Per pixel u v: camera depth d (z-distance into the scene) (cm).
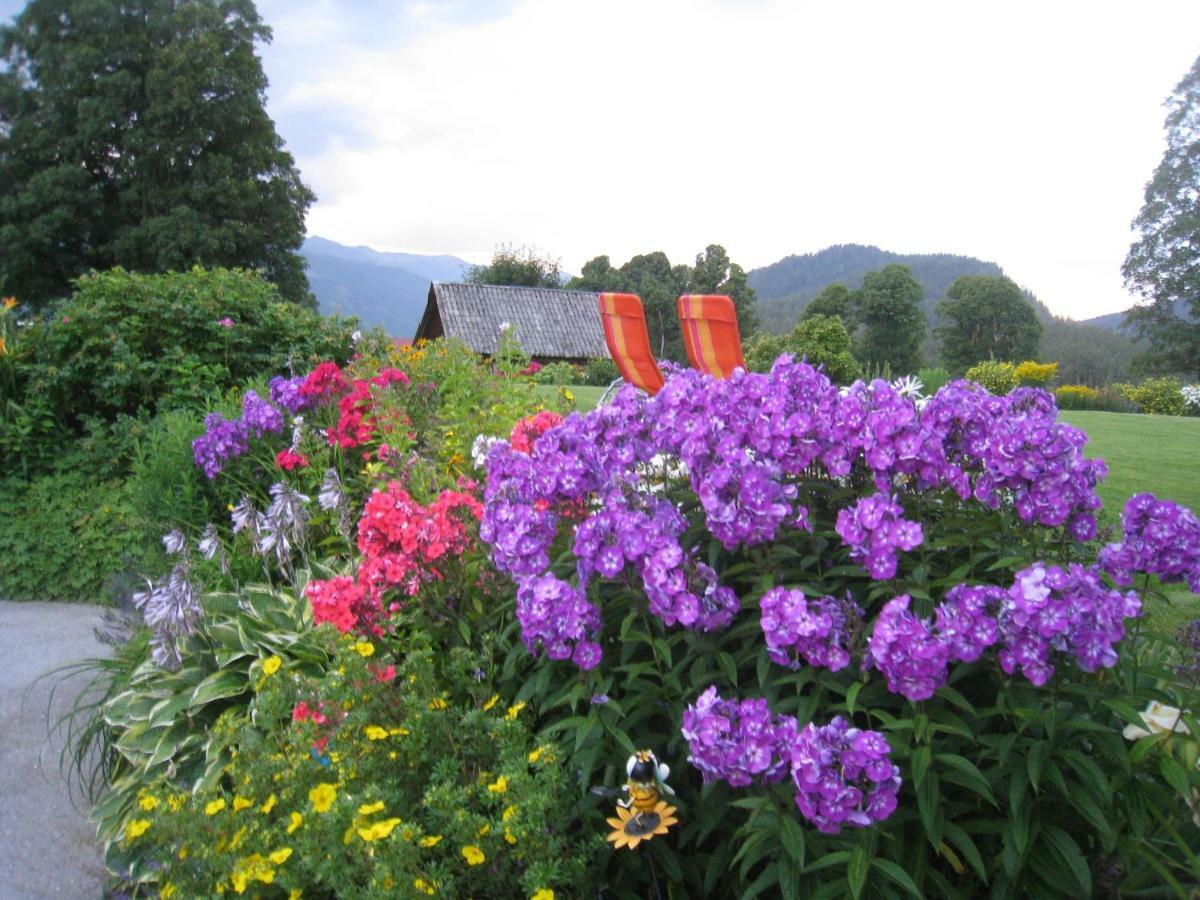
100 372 753
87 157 2955
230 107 2977
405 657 305
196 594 366
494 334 4375
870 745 179
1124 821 210
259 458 558
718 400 282
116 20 2941
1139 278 4375
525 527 261
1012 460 241
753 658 239
